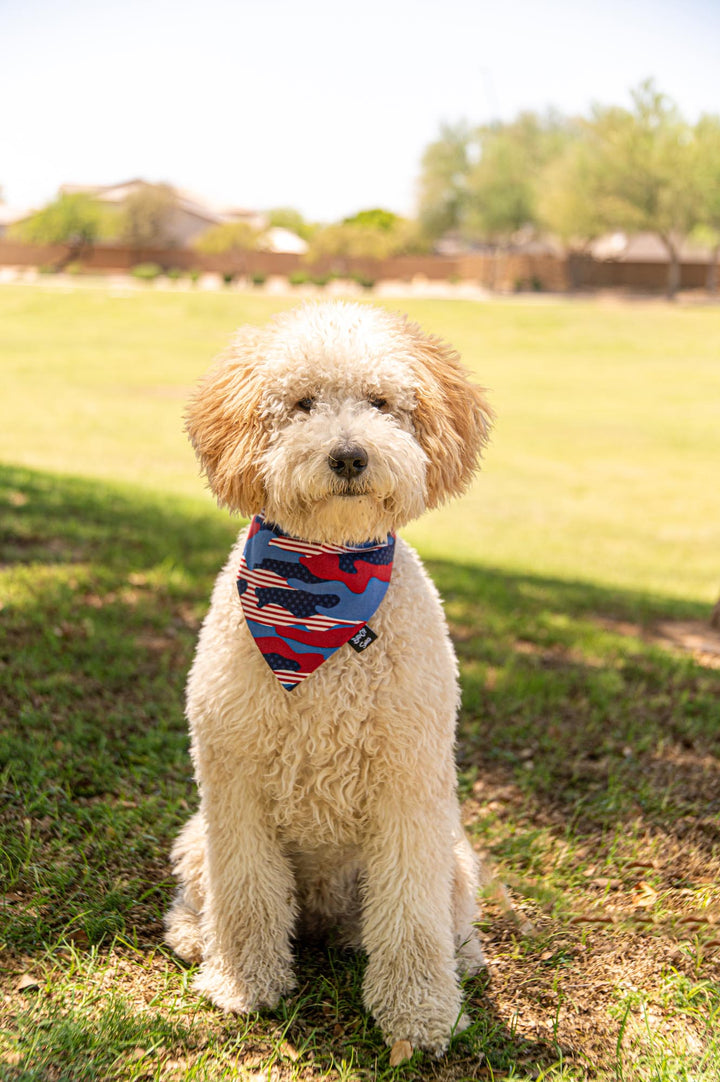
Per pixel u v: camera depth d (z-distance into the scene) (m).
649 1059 2.51
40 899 2.98
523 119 64.62
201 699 2.71
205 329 36.91
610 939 3.07
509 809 3.95
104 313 39.00
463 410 2.82
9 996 2.59
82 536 7.70
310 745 2.59
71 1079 2.29
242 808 2.72
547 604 7.63
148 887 3.23
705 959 2.97
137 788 3.82
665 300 54.91
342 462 2.43
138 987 2.74
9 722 4.18
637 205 54.09
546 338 39.22
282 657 2.56
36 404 20.69
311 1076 2.46
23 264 66.25
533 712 4.93
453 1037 2.60
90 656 5.02
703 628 7.65
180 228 71.19
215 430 2.71
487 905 3.26
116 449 16.08
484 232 63.91
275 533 2.69
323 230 66.44
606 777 4.22
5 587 5.91
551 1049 2.59
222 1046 2.53
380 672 2.58
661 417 24.50
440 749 2.66
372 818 2.70
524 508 14.97
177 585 6.50
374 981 2.66
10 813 3.48
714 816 3.81
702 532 13.78
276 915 2.77
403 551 2.82
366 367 2.62
